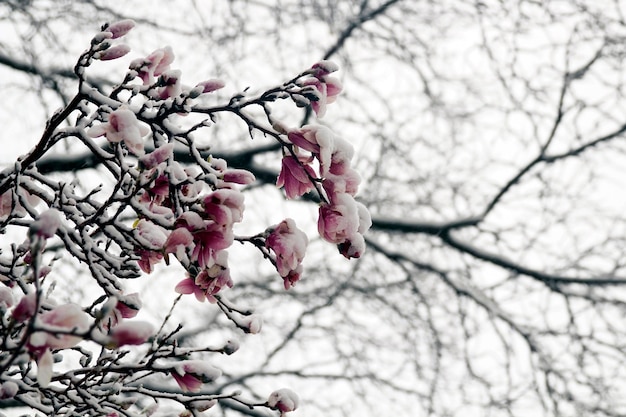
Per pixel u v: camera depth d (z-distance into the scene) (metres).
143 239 2.02
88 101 2.21
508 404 8.59
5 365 1.54
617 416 8.29
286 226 2.02
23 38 6.63
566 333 8.80
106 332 2.05
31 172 2.22
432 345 8.93
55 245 6.40
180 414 2.41
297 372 8.77
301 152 2.14
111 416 2.37
